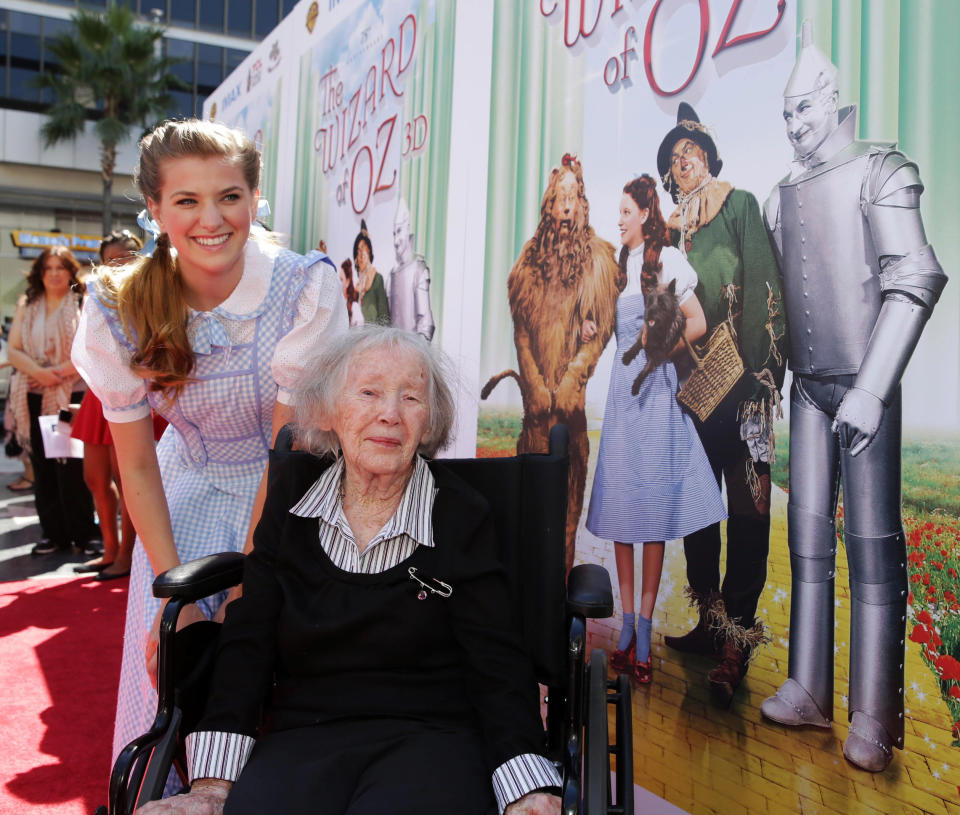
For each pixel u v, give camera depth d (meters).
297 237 5.38
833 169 1.98
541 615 1.65
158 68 22.48
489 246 3.28
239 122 6.49
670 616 2.40
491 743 1.41
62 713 3.07
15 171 22.61
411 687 1.54
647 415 2.50
